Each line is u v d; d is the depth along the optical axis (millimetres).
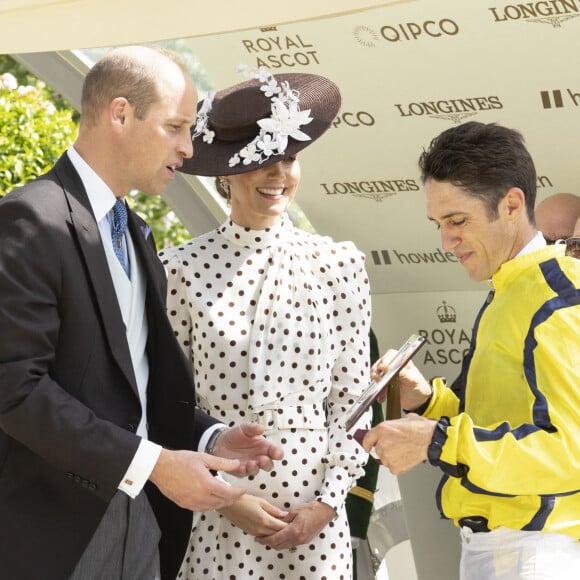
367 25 5176
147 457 3590
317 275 4809
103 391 3715
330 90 5082
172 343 4008
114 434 3578
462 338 6105
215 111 4855
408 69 5312
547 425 3322
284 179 4754
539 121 5359
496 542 3564
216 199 6219
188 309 4711
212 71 5730
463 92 5359
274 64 5562
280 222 4871
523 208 3623
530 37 4996
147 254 4016
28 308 3504
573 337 3352
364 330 4855
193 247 4832
